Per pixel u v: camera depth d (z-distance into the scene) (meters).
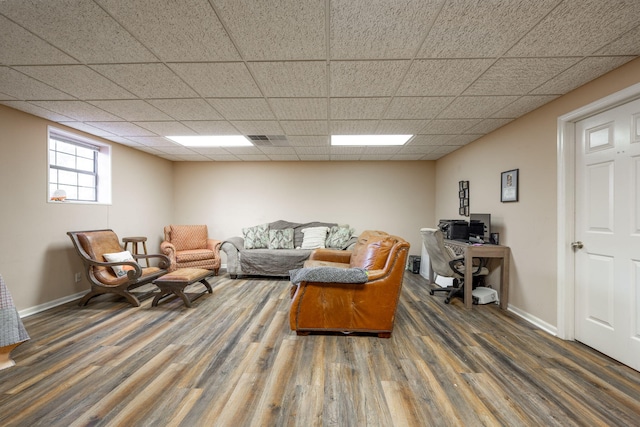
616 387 1.76
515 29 1.59
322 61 1.95
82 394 1.67
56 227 3.26
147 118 3.09
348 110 2.84
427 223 5.46
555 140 2.54
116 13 1.47
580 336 2.37
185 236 5.03
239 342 2.36
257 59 1.92
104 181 4.02
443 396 1.67
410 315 3.01
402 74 2.12
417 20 1.52
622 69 1.97
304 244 4.91
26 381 1.79
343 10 1.45
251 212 5.57
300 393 1.70
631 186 1.96
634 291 1.95
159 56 1.89
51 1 1.38
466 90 2.38
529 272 2.86
